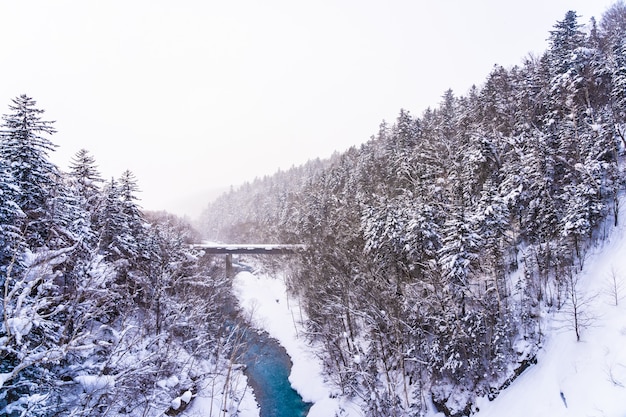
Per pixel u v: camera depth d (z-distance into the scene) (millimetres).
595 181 31250
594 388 21141
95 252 14016
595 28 56156
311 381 34312
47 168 22219
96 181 30656
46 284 11477
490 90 49875
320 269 41938
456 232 28703
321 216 56688
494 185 37281
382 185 51562
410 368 31047
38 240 18375
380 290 32938
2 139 21547
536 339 28000
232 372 33156
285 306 52188
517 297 32250
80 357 16016
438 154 47594
